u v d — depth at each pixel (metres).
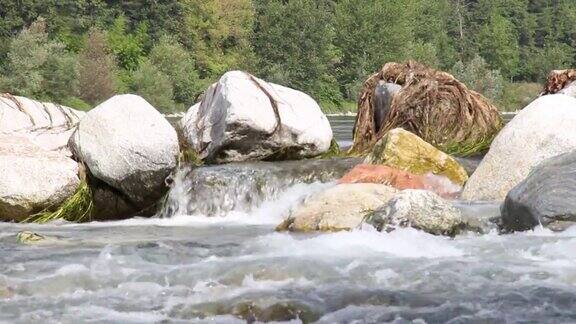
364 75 146.50
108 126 18.42
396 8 154.12
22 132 19.94
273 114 21.80
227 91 21.52
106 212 18.50
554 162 14.99
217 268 11.95
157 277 11.66
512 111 148.38
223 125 21.23
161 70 128.12
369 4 153.50
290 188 19.47
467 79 150.38
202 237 15.25
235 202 19.00
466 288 10.60
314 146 22.33
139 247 13.91
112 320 9.88
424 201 14.12
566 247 12.58
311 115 22.66
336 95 142.25
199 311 10.19
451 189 19.02
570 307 9.75
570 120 17.84
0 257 13.18
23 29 116.12
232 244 13.98
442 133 24.44
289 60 140.38
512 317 9.45
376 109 25.84
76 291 11.11
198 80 133.50
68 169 18.14
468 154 23.48
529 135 17.89
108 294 10.94
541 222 13.84
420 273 11.34
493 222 15.05
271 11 143.62
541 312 9.60
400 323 9.43
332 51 146.88
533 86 165.25
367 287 10.81
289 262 12.09
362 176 18.27
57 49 114.25
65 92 112.94
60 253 13.49
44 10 130.00
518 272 11.27
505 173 17.84
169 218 18.64
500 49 188.38
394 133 19.77
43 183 17.84
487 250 12.69
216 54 143.12
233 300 10.50
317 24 142.38
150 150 18.17
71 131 20.36
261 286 11.06
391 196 15.34
